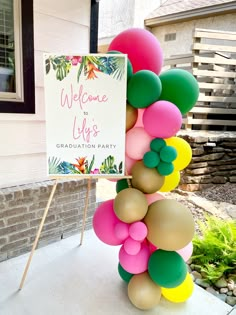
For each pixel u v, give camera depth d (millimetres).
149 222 1242
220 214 2746
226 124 4039
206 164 3402
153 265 1302
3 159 1735
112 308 1412
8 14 1575
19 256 1845
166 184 1484
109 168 1357
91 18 1967
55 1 1747
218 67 3900
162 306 1441
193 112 3846
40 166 1918
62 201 2029
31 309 1378
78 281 1609
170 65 4043
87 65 1261
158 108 1218
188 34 5945
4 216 1734
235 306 1472
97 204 2307
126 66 1251
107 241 1396
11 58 1646
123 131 1320
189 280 1435
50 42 1785
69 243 2037
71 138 1333
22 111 1713
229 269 1841
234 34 3795
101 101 1292
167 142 1392
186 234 1219
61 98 1294
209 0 5508
